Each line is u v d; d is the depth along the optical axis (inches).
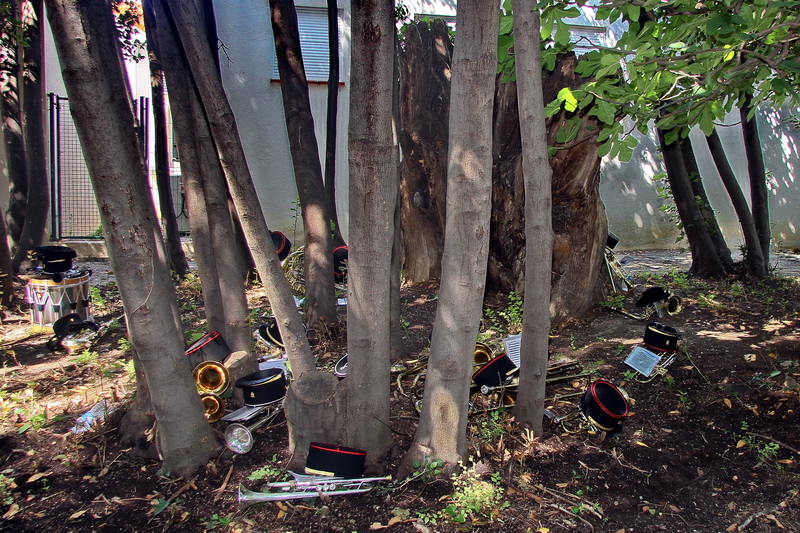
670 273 343.9
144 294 129.3
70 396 186.7
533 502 126.2
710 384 178.9
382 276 126.8
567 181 239.5
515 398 163.6
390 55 111.7
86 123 115.5
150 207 144.3
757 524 120.6
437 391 128.3
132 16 372.2
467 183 115.1
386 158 117.7
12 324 271.9
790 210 509.0
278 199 459.5
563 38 132.6
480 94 110.8
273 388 156.6
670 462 144.5
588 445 150.3
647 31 140.9
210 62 131.3
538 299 137.6
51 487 138.4
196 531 121.3
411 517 120.0
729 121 494.6
